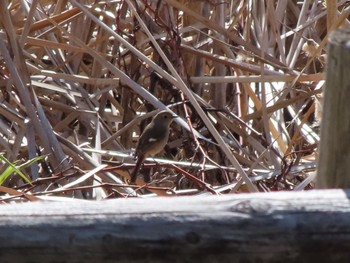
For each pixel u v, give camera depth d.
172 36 11.05
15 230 3.94
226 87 12.19
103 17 12.24
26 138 10.42
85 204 4.02
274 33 11.17
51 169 10.15
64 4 12.31
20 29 11.95
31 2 11.84
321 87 10.80
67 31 11.68
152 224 3.92
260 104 10.99
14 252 3.96
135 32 11.49
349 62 4.19
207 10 11.95
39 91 11.75
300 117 12.12
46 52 12.38
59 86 11.57
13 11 12.47
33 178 9.48
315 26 12.60
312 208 3.90
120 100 12.88
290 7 13.12
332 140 4.36
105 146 10.62
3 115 10.37
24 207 4.01
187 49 11.12
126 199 4.11
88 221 3.94
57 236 3.94
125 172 10.17
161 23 11.19
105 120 11.77
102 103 11.61
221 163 10.62
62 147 9.93
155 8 12.14
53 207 4.00
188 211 3.93
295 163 10.30
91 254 3.96
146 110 11.93
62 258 3.97
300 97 10.55
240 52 11.07
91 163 9.69
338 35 4.32
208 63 12.81
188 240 3.91
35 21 12.12
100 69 11.76
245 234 3.90
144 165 9.38
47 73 11.03
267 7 11.07
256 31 12.02
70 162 10.27
